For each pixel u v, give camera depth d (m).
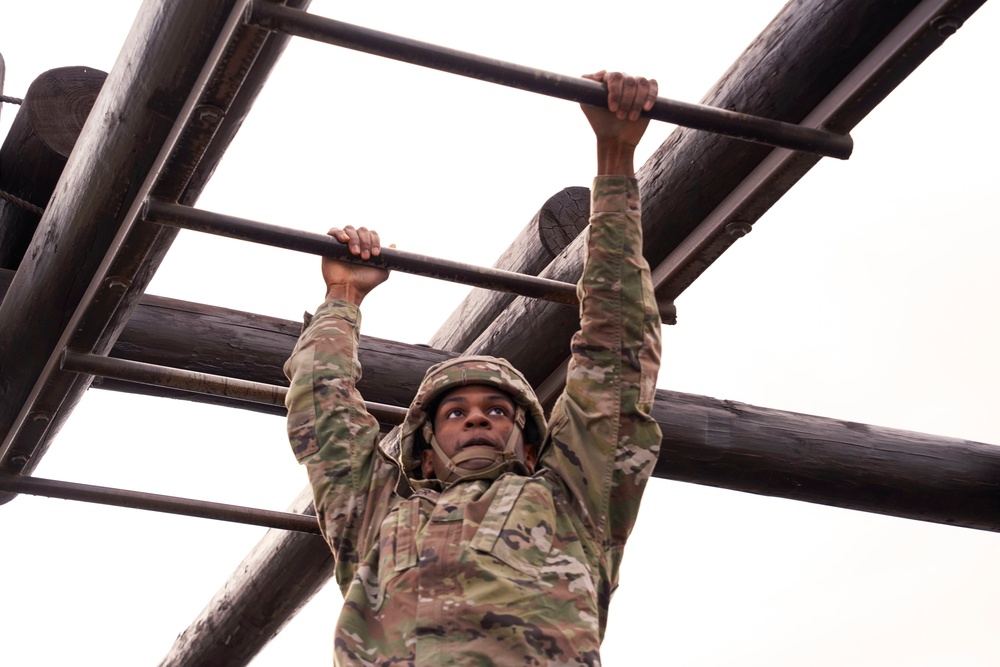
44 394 4.41
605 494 3.25
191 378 4.36
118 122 3.74
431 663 2.85
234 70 3.31
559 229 5.00
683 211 4.20
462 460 3.33
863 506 5.56
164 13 3.51
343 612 3.02
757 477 5.39
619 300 3.41
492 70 3.27
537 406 3.46
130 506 4.75
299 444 3.47
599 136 3.54
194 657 5.95
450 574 2.98
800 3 3.79
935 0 3.39
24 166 4.93
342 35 3.18
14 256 5.01
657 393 5.35
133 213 3.82
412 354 5.09
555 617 2.93
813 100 3.76
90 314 4.09
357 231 3.84
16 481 4.66
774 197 3.88
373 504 3.34
